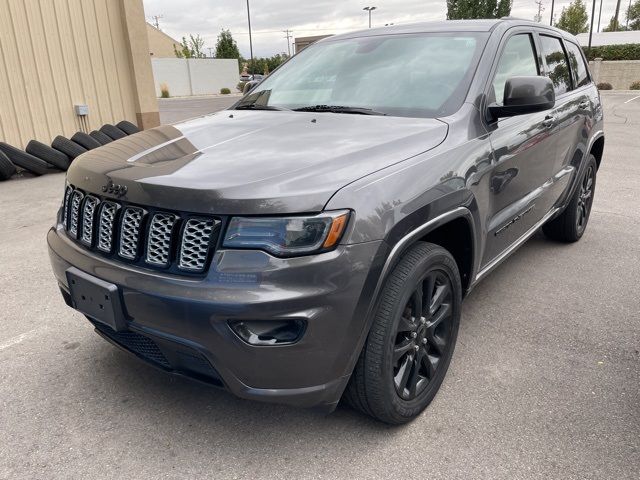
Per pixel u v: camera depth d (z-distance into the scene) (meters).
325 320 1.96
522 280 4.15
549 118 3.67
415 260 2.27
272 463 2.25
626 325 3.43
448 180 2.44
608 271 4.34
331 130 2.62
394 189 2.16
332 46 3.73
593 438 2.38
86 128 10.62
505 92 2.83
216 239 1.97
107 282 2.19
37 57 9.59
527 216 3.57
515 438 2.38
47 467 2.23
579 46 4.99
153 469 2.22
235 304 1.88
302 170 2.10
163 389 2.77
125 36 11.07
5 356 3.08
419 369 2.50
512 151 3.07
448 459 2.26
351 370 2.12
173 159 2.35
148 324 2.09
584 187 4.93
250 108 3.40
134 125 10.79
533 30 3.83
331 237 1.94
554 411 2.57
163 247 2.10
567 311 3.62
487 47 3.14
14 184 8.11
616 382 2.80
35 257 4.74
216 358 1.97
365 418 2.54
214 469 2.22
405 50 3.32
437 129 2.63
